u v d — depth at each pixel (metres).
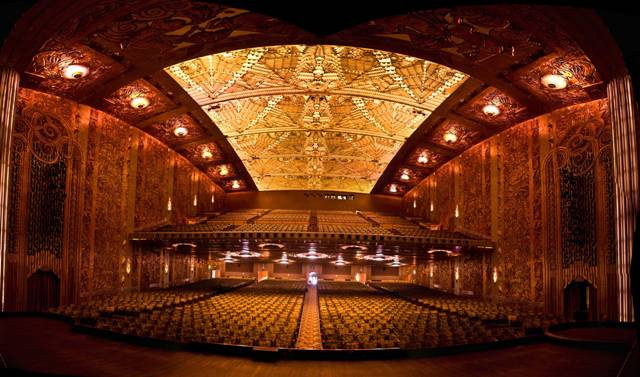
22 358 6.80
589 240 15.18
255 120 24.41
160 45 14.18
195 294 20.48
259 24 13.27
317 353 7.92
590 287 15.16
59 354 7.29
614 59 11.73
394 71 18.67
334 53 17.83
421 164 28.78
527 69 14.79
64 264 16.33
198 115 21.42
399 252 25.38
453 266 26.08
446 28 13.09
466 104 18.95
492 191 21.30
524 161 18.91
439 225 28.23
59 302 16.02
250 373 6.87
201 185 31.70
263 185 37.38
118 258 19.89
